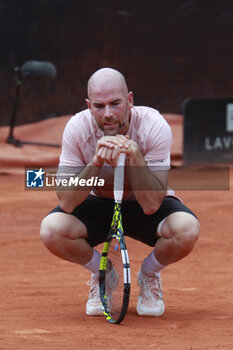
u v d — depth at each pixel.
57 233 13.34
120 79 12.55
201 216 30.27
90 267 13.76
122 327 12.50
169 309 14.41
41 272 19.11
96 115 12.67
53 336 11.69
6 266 20.00
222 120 56.25
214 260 20.97
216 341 11.35
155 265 13.54
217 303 15.03
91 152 13.34
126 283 12.35
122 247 12.44
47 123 79.12
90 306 13.60
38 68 61.97
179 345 11.04
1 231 26.59
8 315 13.62
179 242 13.09
